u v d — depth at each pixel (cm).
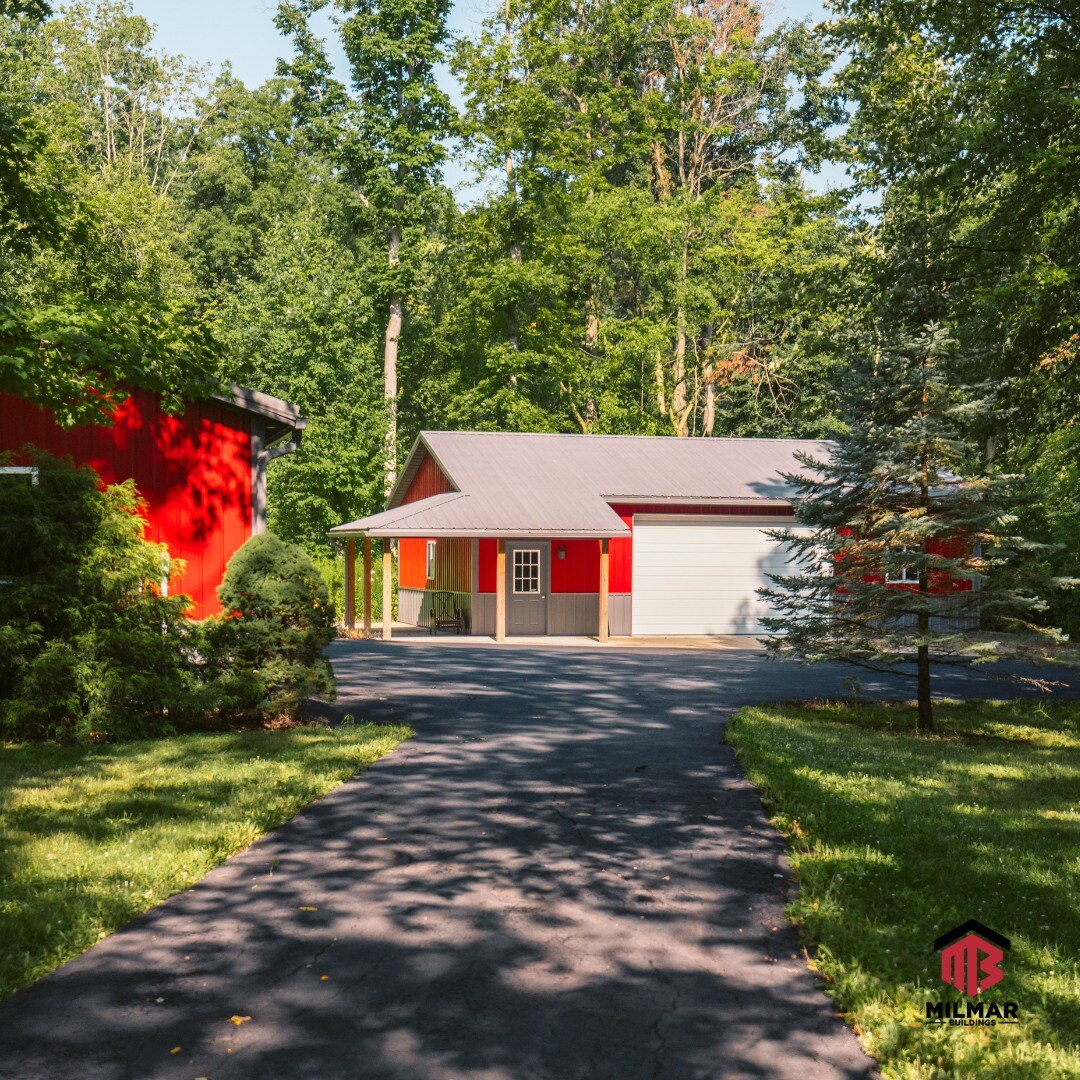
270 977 530
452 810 870
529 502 2761
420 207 4200
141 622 1244
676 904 644
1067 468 2242
